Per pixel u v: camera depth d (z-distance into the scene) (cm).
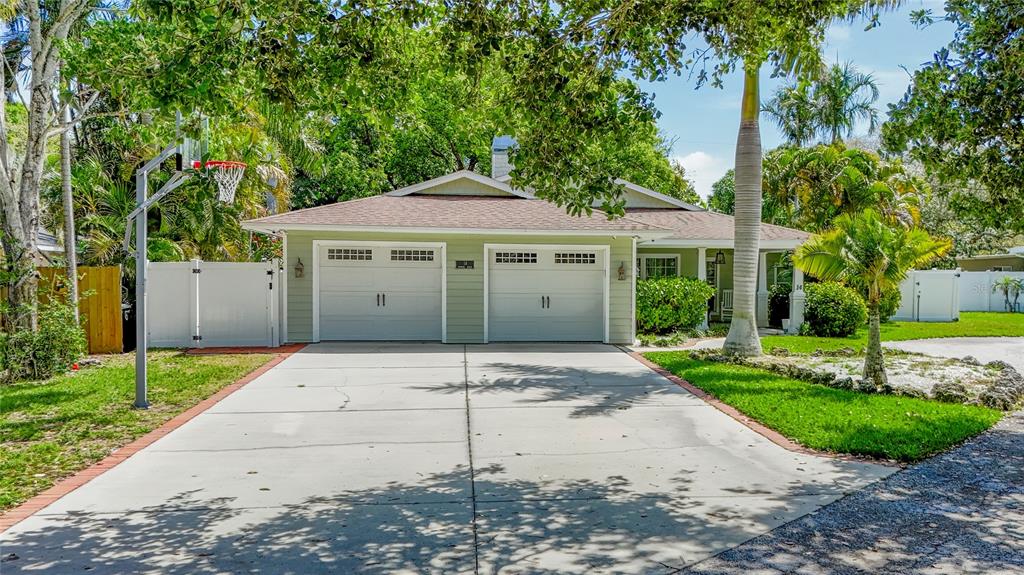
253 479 551
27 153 1080
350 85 561
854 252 920
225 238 2008
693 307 1658
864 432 679
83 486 531
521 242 1482
